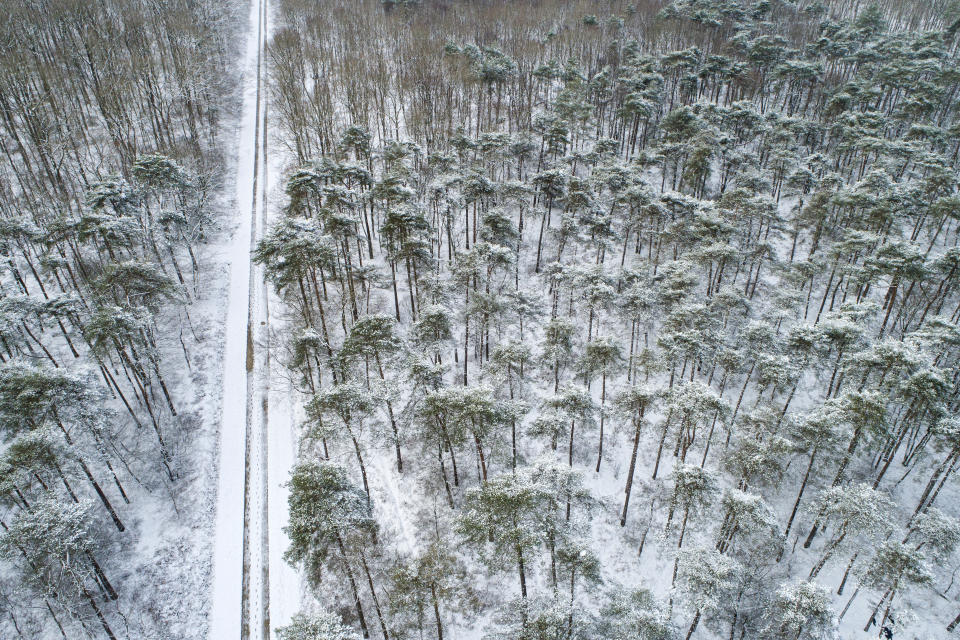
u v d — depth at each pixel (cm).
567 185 5078
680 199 4450
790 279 4175
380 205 5322
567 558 2442
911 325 4009
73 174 5584
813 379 3850
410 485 3322
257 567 2942
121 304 3653
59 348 4028
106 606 2788
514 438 3256
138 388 3862
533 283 4816
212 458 3531
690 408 2803
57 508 2530
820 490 3241
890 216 4034
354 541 2550
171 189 4953
